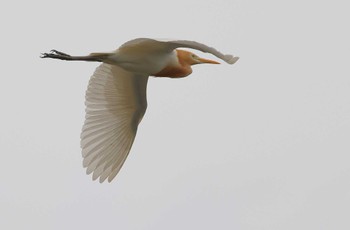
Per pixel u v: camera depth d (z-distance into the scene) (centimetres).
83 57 1406
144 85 1537
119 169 1576
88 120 1547
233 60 1232
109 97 1551
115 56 1405
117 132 1570
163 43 1371
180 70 1462
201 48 1245
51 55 1412
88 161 1545
